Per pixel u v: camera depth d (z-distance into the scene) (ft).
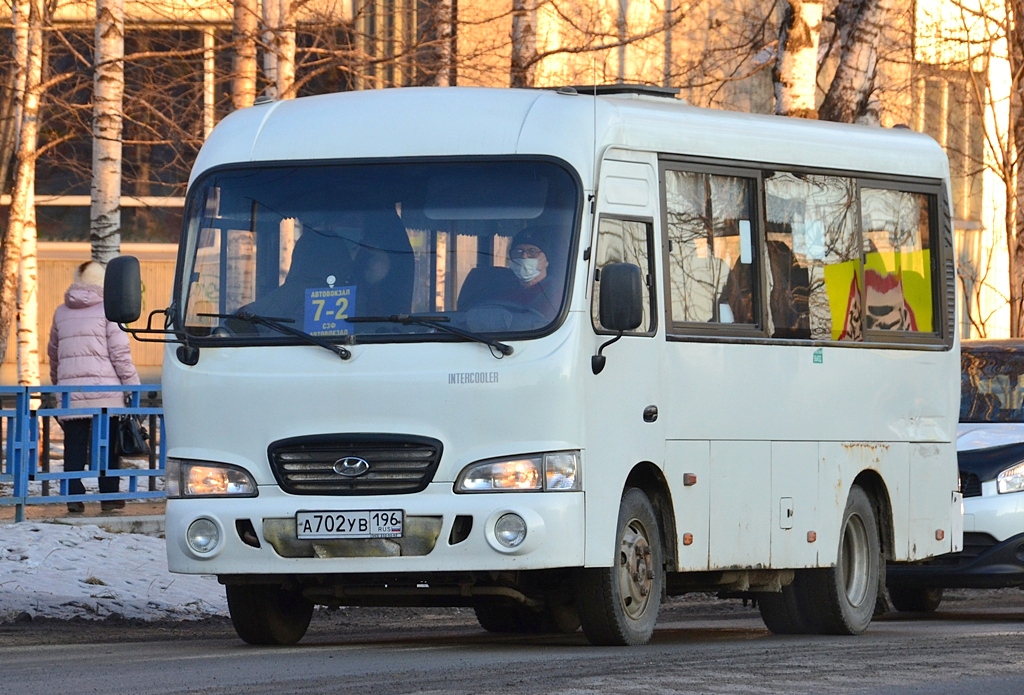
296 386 78.59
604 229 80.79
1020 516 112.27
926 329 104.17
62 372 135.13
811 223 95.30
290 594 85.97
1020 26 196.85
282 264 80.79
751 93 214.07
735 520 88.84
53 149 226.38
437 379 77.25
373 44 193.47
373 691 61.57
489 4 191.42
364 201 80.69
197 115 191.62
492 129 80.84
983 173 245.24
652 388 83.30
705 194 88.22
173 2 199.52
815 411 94.38
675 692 61.67
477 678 65.82
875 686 65.72
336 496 77.82
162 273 229.66
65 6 204.64
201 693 61.52
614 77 196.75
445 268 78.95
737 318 89.56
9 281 182.60
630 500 82.28
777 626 99.35
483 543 76.54
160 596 112.98
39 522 126.72
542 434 77.00
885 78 216.33
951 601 134.92
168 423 81.35
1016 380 125.08
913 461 102.63
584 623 81.35
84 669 70.18
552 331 77.46
